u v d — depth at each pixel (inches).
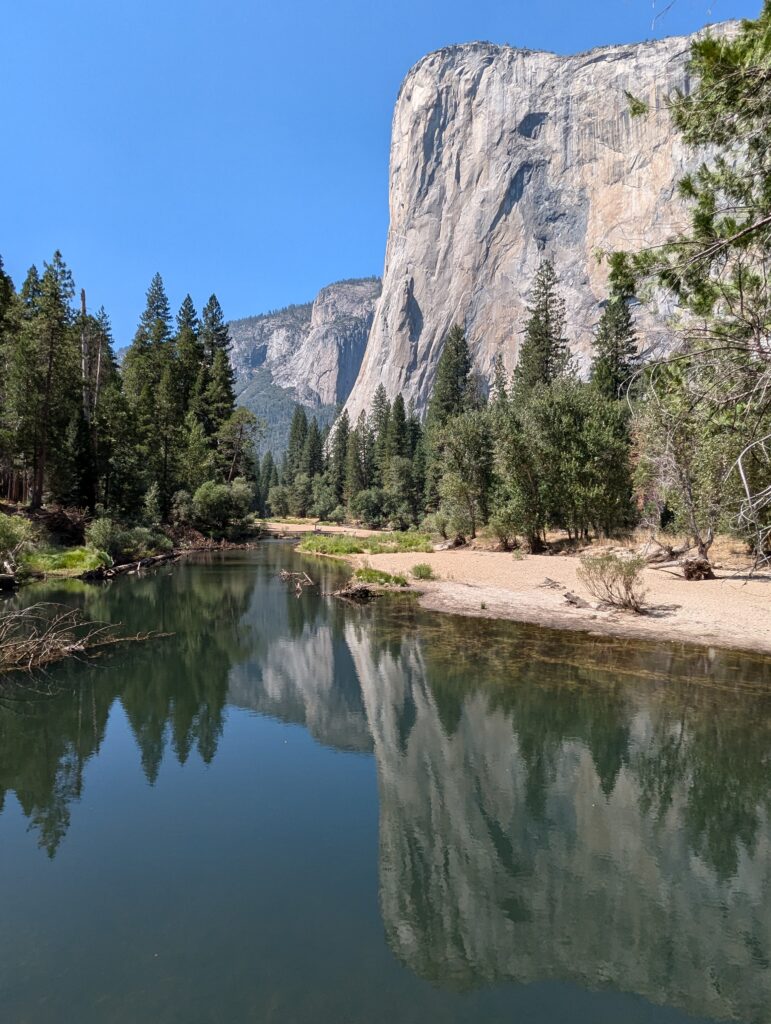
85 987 132.6
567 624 547.8
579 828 215.0
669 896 175.5
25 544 829.8
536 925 158.7
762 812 227.6
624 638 490.0
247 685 394.9
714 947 151.6
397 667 424.2
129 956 143.5
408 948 148.2
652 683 372.5
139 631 547.5
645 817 223.8
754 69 168.9
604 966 144.3
